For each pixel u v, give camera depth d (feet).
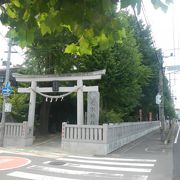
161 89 88.33
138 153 55.62
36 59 69.31
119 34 8.95
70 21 7.29
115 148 61.52
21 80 65.87
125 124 73.82
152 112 165.58
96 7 7.23
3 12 8.53
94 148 54.34
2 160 44.16
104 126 54.34
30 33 8.26
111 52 70.38
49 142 67.46
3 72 92.58
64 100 84.53
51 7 7.59
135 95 88.53
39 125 81.25
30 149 57.47
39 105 83.76
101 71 58.59
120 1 7.30
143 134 110.32
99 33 8.33
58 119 91.45
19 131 62.49
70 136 56.85
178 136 104.27
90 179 31.78
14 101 73.87
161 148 64.34
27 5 7.87
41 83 73.61
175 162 44.06
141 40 122.21
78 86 60.29
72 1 7.04
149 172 35.94
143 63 121.60
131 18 104.27
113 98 78.79
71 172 35.53
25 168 37.86
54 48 58.39
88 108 58.90
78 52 10.30
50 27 7.77
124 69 73.31
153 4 7.41
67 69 69.51
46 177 32.60
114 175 33.96
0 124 64.85
